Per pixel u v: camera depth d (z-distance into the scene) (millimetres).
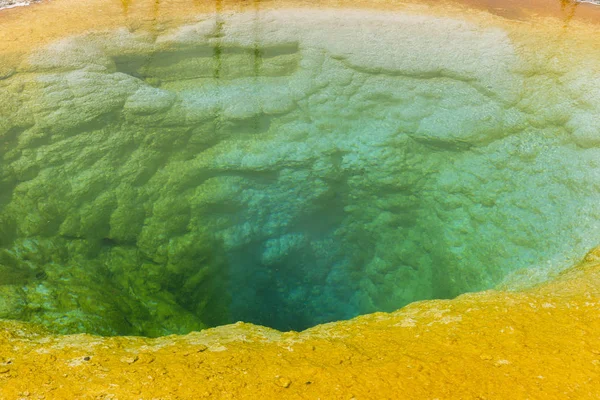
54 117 4254
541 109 4434
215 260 4602
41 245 3814
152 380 1924
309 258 5125
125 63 4812
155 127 4621
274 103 4930
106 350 2137
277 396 1850
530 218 4012
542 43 4902
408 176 4906
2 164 4020
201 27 5145
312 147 4961
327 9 5570
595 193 3777
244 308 4477
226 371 1983
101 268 3922
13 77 4355
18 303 3008
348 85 5023
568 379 1896
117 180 4383
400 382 1908
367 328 2377
